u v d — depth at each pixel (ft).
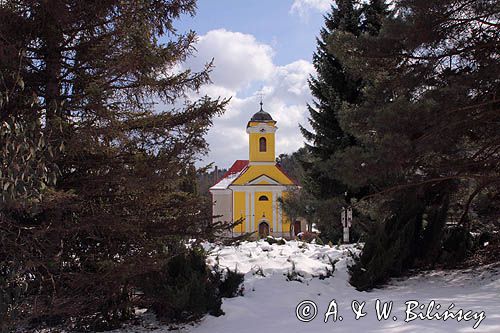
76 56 21.83
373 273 32.48
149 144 22.53
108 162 21.62
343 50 39.34
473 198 42.04
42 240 18.85
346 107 41.52
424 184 38.09
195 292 23.56
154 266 21.67
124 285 23.49
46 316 22.11
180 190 25.94
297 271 32.42
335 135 66.33
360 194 64.28
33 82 21.22
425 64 36.42
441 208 38.42
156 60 20.63
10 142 16.01
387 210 39.19
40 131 17.54
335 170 35.88
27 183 16.22
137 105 22.75
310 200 72.33
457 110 32.71
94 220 20.31
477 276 34.35
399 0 35.42
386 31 36.14
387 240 34.81
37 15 20.26
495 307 23.63
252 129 160.35
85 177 21.24
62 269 20.40
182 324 23.95
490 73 32.94
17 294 17.19
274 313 25.34
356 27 68.49
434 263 38.29
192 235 23.86
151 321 24.93
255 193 157.07
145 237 22.77
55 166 17.69
